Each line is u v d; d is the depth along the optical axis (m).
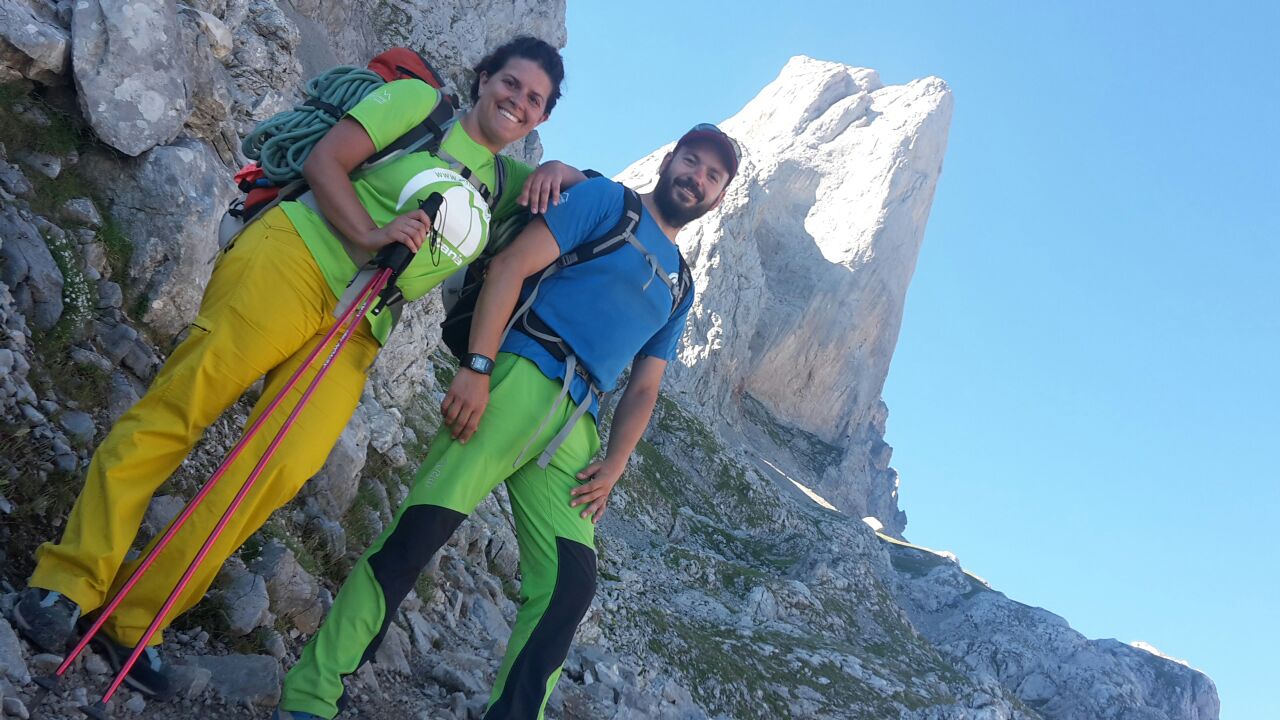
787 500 69.12
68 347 4.44
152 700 3.19
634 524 49.78
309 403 3.27
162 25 5.30
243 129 7.55
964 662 64.38
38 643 2.91
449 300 3.76
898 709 35.38
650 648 26.50
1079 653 67.25
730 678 28.53
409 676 5.06
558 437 3.51
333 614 3.22
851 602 52.03
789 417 107.12
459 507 3.30
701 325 94.44
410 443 10.70
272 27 8.33
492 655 6.61
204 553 2.95
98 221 5.01
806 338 106.88
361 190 3.28
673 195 3.73
